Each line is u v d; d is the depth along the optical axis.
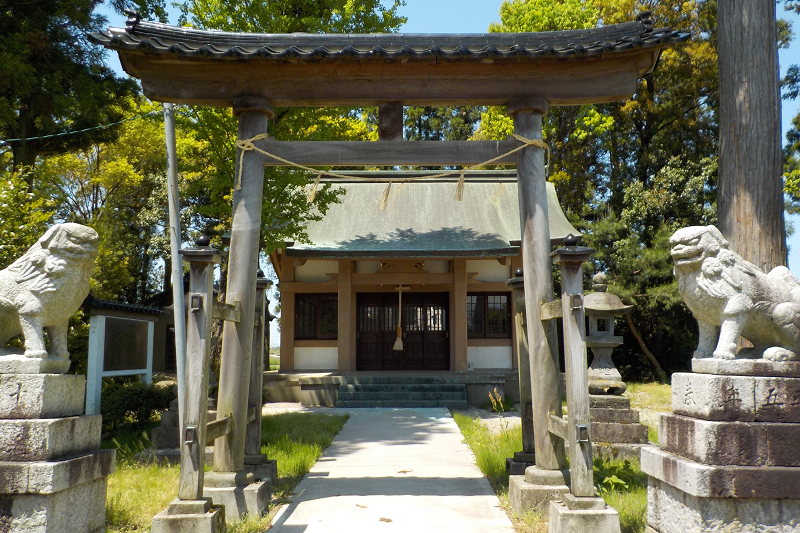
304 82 6.34
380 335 18.64
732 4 7.86
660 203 23.30
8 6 13.11
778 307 4.24
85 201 23.33
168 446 8.65
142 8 14.58
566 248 5.14
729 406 4.05
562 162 28.17
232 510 5.66
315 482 7.14
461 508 5.96
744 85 7.66
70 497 4.32
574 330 5.02
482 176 20.77
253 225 6.31
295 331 18.27
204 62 6.11
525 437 6.96
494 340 18.33
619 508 5.68
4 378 4.23
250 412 6.82
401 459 8.62
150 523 5.59
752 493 3.86
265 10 11.20
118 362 10.69
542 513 5.52
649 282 21.89
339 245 17.08
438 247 16.73
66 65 13.91
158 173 23.91
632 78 6.29
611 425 8.27
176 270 8.15
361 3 11.74
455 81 6.34
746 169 7.55
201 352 5.16
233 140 11.54
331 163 6.38
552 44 6.27
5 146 14.85
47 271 4.37
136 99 17.45
